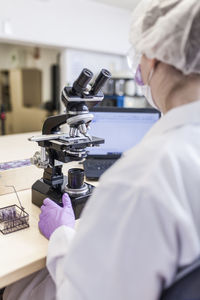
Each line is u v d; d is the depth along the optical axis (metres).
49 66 5.21
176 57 0.50
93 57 4.13
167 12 0.53
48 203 0.92
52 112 4.92
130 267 0.44
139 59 0.65
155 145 0.47
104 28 4.06
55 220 0.84
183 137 0.47
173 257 0.43
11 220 0.91
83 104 0.93
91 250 0.47
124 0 3.77
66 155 0.98
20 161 1.38
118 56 4.45
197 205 0.44
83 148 1.00
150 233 0.42
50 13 3.49
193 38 0.49
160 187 0.42
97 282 0.46
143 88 0.69
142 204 0.42
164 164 0.44
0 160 1.40
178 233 0.42
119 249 0.44
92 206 0.49
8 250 0.78
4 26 3.16
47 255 0.72
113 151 1.50
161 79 0.55
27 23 3.33
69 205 0.92
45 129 1.05
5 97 6.28
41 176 1.30
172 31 0.50
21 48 5.90
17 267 0.71
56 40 3.61
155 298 0.45
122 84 3.66
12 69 5.87
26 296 0.90
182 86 0.53
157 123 0.54
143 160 0.46
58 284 0.62
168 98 0.55
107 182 0.48
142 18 0.57
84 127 0.95
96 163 1.48
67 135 1.02
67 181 1.08
